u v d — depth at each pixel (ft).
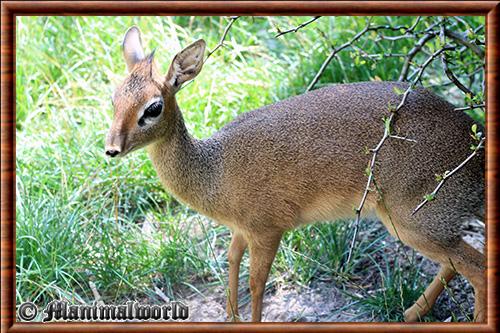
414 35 20.44
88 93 25.57
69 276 19.06
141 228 21.63
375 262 19.70
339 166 17.65
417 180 17.13
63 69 25.96
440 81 24.53
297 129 17.92
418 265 20.35
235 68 25.70
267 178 17.88
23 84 25.48
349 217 18.31
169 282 19.89
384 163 17.34
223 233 21.67
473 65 21.63
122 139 16.40
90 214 21.08
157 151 17.93
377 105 17.72
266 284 19.98
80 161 22.56
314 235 20.68
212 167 18.20
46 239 19.81
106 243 20.17
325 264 20.20
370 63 24.68
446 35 19.42
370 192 17.65
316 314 19.08
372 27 20.35
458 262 17.13
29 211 20.11
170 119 17.48
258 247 18.25
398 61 25.00
